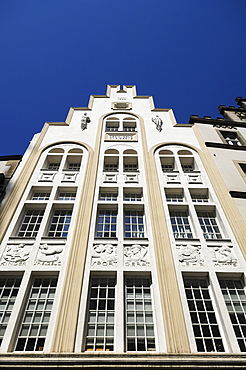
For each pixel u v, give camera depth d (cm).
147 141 1933
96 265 1059
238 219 1273
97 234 1232
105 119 2230
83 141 1912
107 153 1808
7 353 763
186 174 1617
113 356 756
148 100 2598
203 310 955
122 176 1580
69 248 1121
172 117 2262
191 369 731
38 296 977
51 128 2081
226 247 1155
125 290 1013
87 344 853
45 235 1222
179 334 839
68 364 729
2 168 1662
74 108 2388
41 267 1043
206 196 1497
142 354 762
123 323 886
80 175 1579
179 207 1388
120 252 1115
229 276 1062
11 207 1315
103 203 1370
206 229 1292
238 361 746
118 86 2830
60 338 816
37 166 1659
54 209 1366
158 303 941
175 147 1873
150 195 1411
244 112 2698
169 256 1089
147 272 1048
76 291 945
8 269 1031
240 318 936
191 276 1061
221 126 2266
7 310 936
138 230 1264
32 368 722
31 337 862
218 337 880
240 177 1593
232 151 1867
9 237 1166
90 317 922
